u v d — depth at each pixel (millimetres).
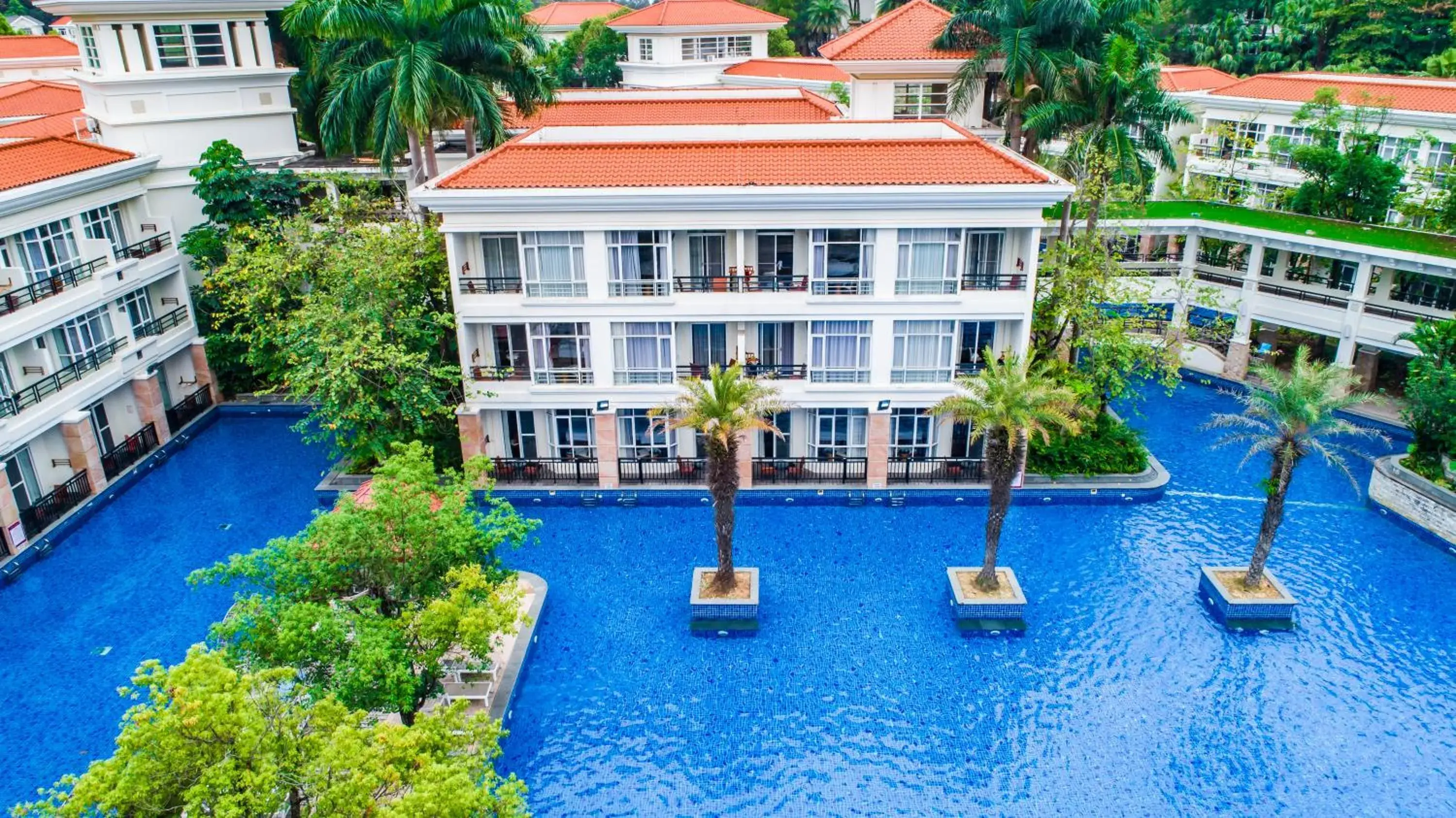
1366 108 46219
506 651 22844
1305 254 40094
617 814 18703
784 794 19172
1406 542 27828
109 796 12156
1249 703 21422
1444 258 32250
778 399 27188
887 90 39531
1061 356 33250
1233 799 18906
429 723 15031
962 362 29516
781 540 28094
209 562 27156
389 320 29422
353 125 33156
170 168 36469
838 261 27734
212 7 37094
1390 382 38375
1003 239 27672
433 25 32531
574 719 21188
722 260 28484
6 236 28062
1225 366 39750
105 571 26781
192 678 13000
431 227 32156
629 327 28359
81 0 34156
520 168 27688
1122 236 38406
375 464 31594
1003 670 22594
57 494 28812
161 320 34531
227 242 33062
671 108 41812
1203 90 56031
